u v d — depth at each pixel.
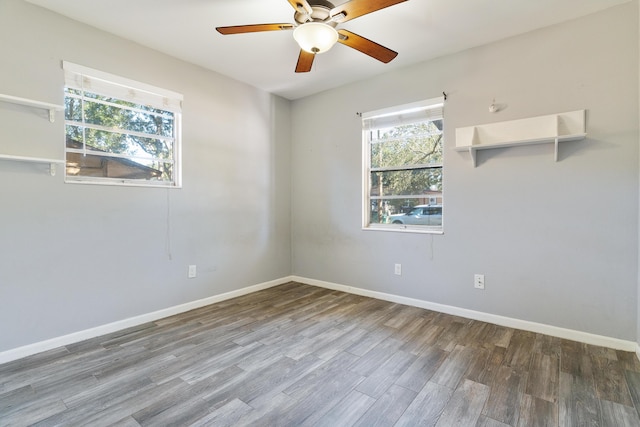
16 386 1.87
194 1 2.23
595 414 1.62
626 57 2.27
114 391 1.82
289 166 4.34
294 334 2.62
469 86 2.91
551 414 1.62
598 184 2.38
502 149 2.76
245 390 1.84
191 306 3.24
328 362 2.16
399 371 2.04
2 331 2.17
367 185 3.71
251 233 3.85
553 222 2.55
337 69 3.34
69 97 2.48
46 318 2.35
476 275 2.92
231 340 2.51
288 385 1.89
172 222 3.09
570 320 2.50
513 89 2.70
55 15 2.37
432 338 2.53
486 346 2.38
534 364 2.11
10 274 2.21
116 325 2.71
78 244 2.51
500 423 1.56
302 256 4.30
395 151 3.49
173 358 2.21
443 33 2.64
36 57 2.30
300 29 1.98
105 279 2.65
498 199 2.79
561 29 2.49
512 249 2.74
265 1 2.23
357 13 1.87
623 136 2.29
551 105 2.54
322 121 4.01
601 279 2.38
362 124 3.65
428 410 1.66
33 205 2.30
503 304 2.79
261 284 3.97
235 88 3.63
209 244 3.40
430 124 3.23
